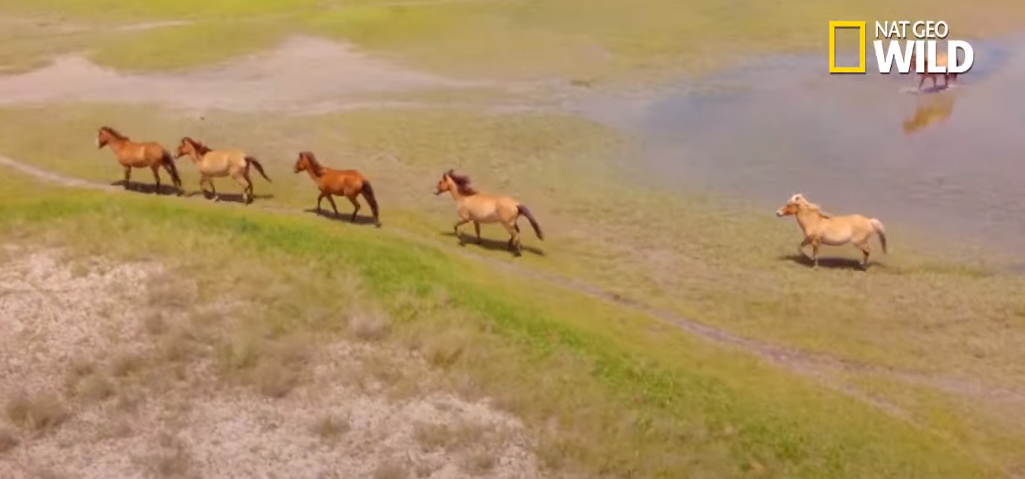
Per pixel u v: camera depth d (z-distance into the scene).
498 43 44.53
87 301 17.95
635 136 33.19
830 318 21.20
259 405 15.42
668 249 24.59
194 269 19.06
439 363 16.67
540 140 32.44
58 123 32.50
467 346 17.00
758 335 20.38
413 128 33.09
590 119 34.81
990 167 30.72
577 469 14.26
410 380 16.16
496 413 15.48
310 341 16.94
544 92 37.81
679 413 15.93
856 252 24.72
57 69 39.62
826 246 25.03
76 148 30.00
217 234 20.73
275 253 20.00
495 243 24.31
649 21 48.91
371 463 14.24
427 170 29.48
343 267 19.58
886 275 23.39
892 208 27.55
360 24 46.91
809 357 19.58
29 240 20.19
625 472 14.34
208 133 31.91
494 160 30.52
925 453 16.14
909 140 33.38
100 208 22.08
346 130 32.66
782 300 21.94
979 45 46.56
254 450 14.41
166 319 17.39
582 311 20.14
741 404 16.56
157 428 14.83
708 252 24.47
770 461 15.08
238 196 26.31
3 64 40.19
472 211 23.42
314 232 21.77
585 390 16.20
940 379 19.02
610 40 45.41
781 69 41.94
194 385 15.80
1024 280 23.27
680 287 22.47
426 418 15.25
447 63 41.50
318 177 24.25
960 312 21.64
